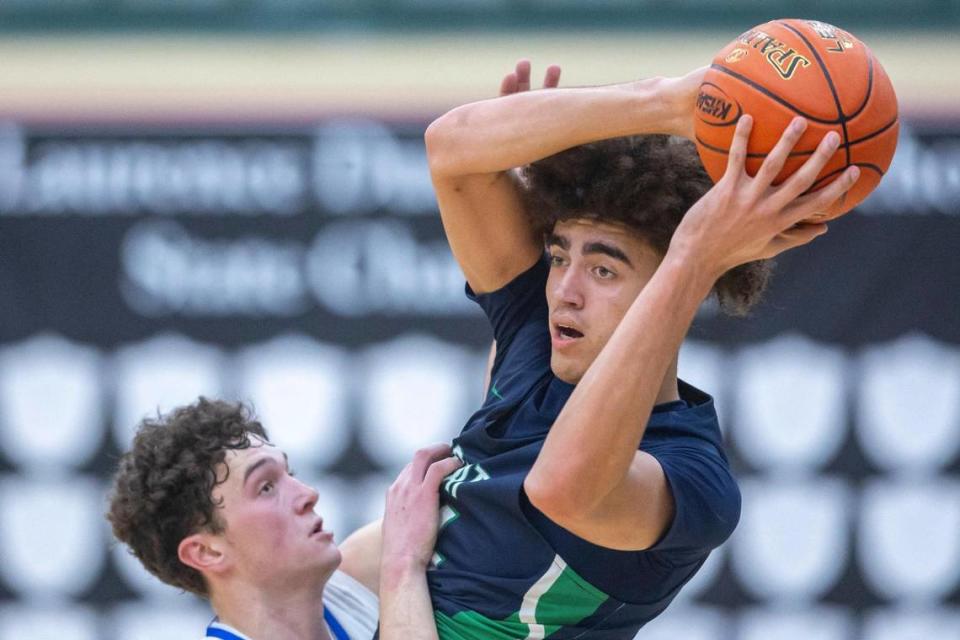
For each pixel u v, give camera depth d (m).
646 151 7.95
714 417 8.53
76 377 18.42
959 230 18.27
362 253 18.36
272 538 9.30
